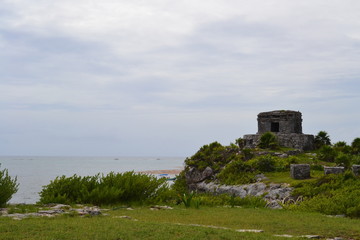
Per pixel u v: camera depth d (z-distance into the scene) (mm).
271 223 16984
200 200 27766
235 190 45500
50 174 124438
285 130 70125
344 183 33844
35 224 12992
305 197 33062
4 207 19062
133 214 18469
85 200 23031
